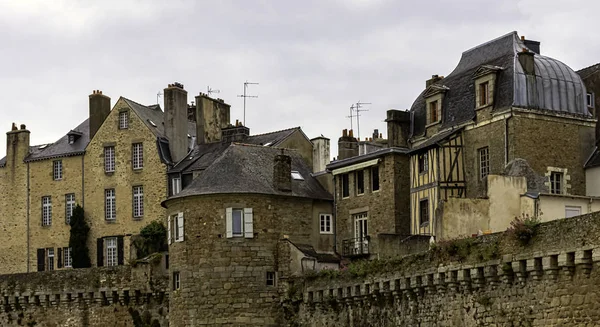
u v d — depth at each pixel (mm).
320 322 51844
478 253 41094
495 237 40594
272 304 54031
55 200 70375
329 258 55375
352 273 49594
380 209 56125
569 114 52500
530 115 51500
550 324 37594
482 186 49875
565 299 37031
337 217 58125
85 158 69625
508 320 39594
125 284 61500
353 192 57656
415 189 55000
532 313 38500
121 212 68000
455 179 53156
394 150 55625
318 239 57219
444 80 56531
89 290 62469
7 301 64812
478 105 53000
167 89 68188
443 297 43375
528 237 38656
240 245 53938
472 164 53094
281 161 55969
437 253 43656
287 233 55469
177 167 66500
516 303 39281
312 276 52406
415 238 50656
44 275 63969
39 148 72938
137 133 68125
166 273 60812
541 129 51719
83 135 71438
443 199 49969
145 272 60969
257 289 53812
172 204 55812
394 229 55250
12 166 72000
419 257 44875
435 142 53250
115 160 68562
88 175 69375
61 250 69812
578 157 52531
